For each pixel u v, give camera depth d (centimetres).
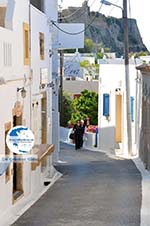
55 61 3269
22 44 1919
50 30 2731
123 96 4041
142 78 3347
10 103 1712
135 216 1590
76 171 2862
